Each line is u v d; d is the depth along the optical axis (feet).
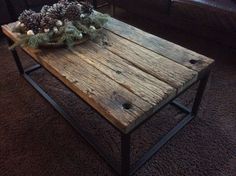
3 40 7.36
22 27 4.34
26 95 5.30
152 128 4.45
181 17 6.49
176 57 3.77
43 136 4.38
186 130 4.40
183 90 3.40
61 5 4.42
